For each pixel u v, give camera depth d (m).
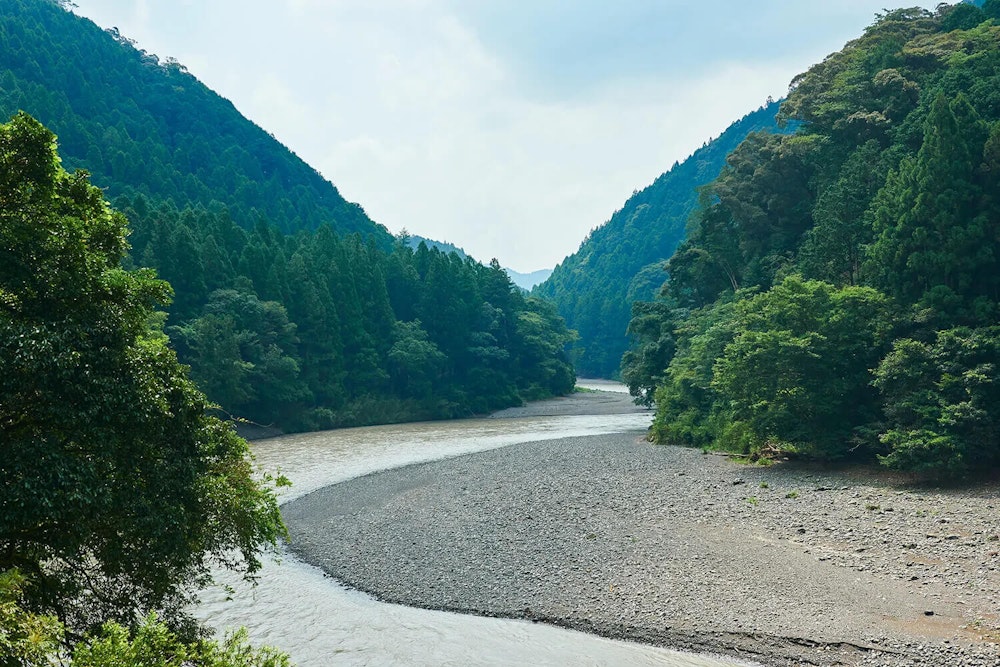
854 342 30.75
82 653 6.80
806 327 32.06
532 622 15.56
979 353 26.31
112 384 9.73
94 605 11.05
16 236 9.40
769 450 34.34
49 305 9.73
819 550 18.80
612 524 22.59
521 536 21.91
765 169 58.34
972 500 23.17
